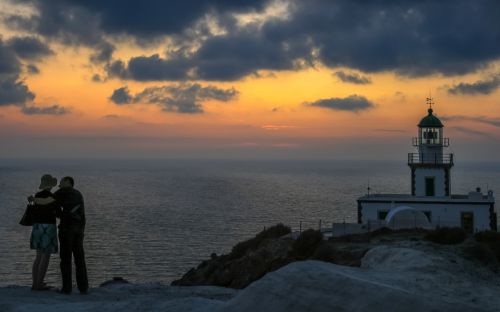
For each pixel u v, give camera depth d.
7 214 140.75
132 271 71.69
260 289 10.84
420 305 9.75
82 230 15.23
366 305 9.92
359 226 44.41
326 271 11.02
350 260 29.45
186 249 89.12
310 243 35.41
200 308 11.66
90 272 70.38
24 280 65.69
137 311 12.02
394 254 20.69
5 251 86.56
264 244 39.00
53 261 76.12
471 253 26.70
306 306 10.20
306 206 163.62
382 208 49.97
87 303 13.09
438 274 17.84
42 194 14.80
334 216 134.12
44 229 14.77
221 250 88.00
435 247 29.33
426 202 49.28
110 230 111.50
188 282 41.03
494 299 14.50
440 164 54.78
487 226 48.09
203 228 114.81
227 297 17.31
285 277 11.02
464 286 16.27
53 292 15.08
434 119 55.56
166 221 127.88
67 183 15.10
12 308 12.55
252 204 172.38
